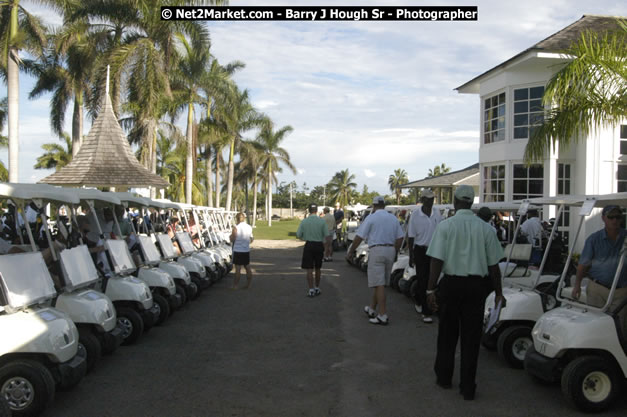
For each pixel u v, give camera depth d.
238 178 48.41
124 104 20.47
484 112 16.59
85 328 5.21
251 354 5.95
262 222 67.94
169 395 4.64
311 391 4.78
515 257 6.34
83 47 18.88
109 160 15.16
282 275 12.99
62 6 18.89
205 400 4.53
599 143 13.91
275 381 5.04
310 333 6.95
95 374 5.19
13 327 4.07
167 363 5.59
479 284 4.59
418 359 5.79
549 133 8.45
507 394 4.73
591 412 4.29
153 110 19.23
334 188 82.12
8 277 4.23
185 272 8.63
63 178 14.66
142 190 17.36
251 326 7.33
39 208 4.95
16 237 6.27
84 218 6.84
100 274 6.25
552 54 13.46
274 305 8.91
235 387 4.86
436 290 4.89
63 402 4.45
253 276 12.77
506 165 15.17
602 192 13.94
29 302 4.29
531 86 14.69
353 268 14.55
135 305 6.41
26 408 3.97
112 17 19.00
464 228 4.64
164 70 19.20
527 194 14.88
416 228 7.57
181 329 7.13
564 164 14.56
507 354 5.47
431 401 4.55
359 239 7.54
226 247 13.12
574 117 8.24
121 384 4.91
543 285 6.03
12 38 17.28
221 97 26.72
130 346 6.23
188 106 25.25
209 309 8.53
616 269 4.80
